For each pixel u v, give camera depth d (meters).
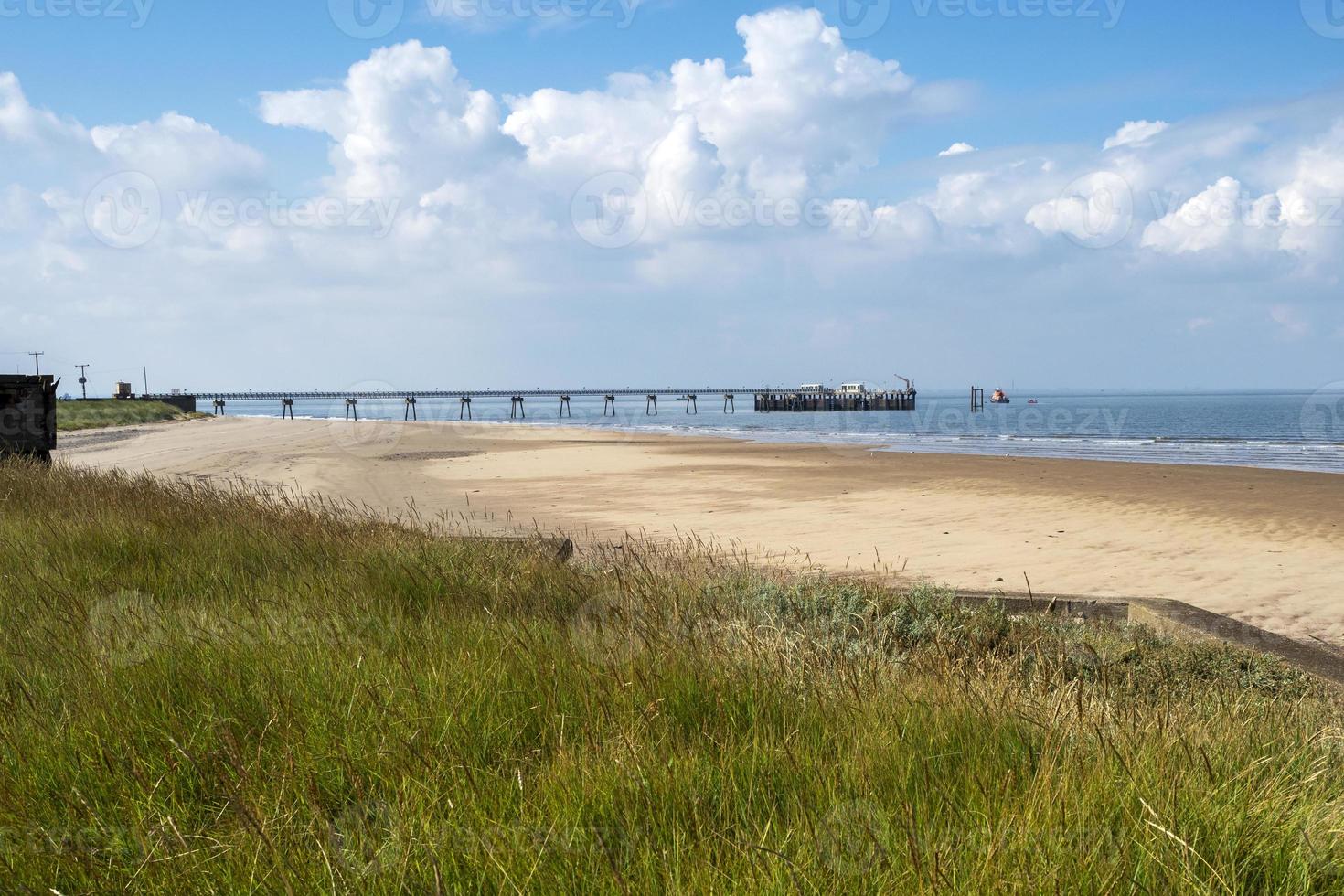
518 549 7.40
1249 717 3.69
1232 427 68.81
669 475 23.67
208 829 2.24
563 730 2.71
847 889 1.90
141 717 2.83
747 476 23.42
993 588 9.29
